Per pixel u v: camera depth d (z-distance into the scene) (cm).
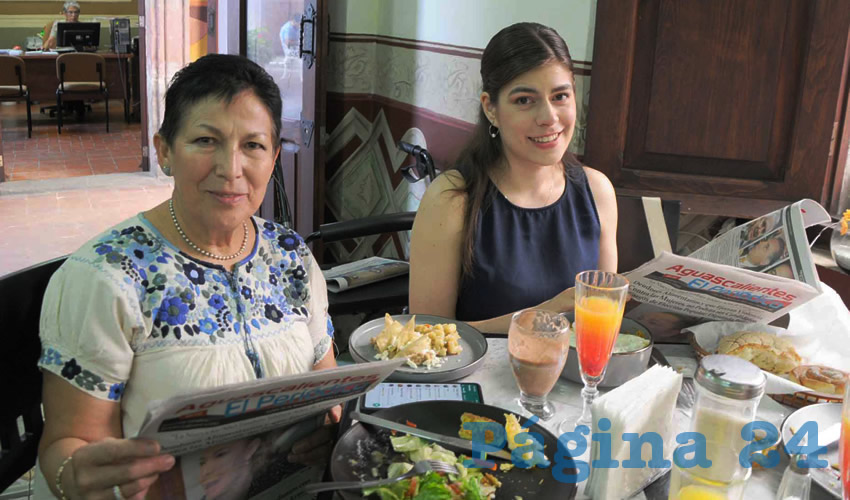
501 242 170
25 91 728
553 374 112
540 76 154
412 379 123
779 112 210
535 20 244
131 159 667
